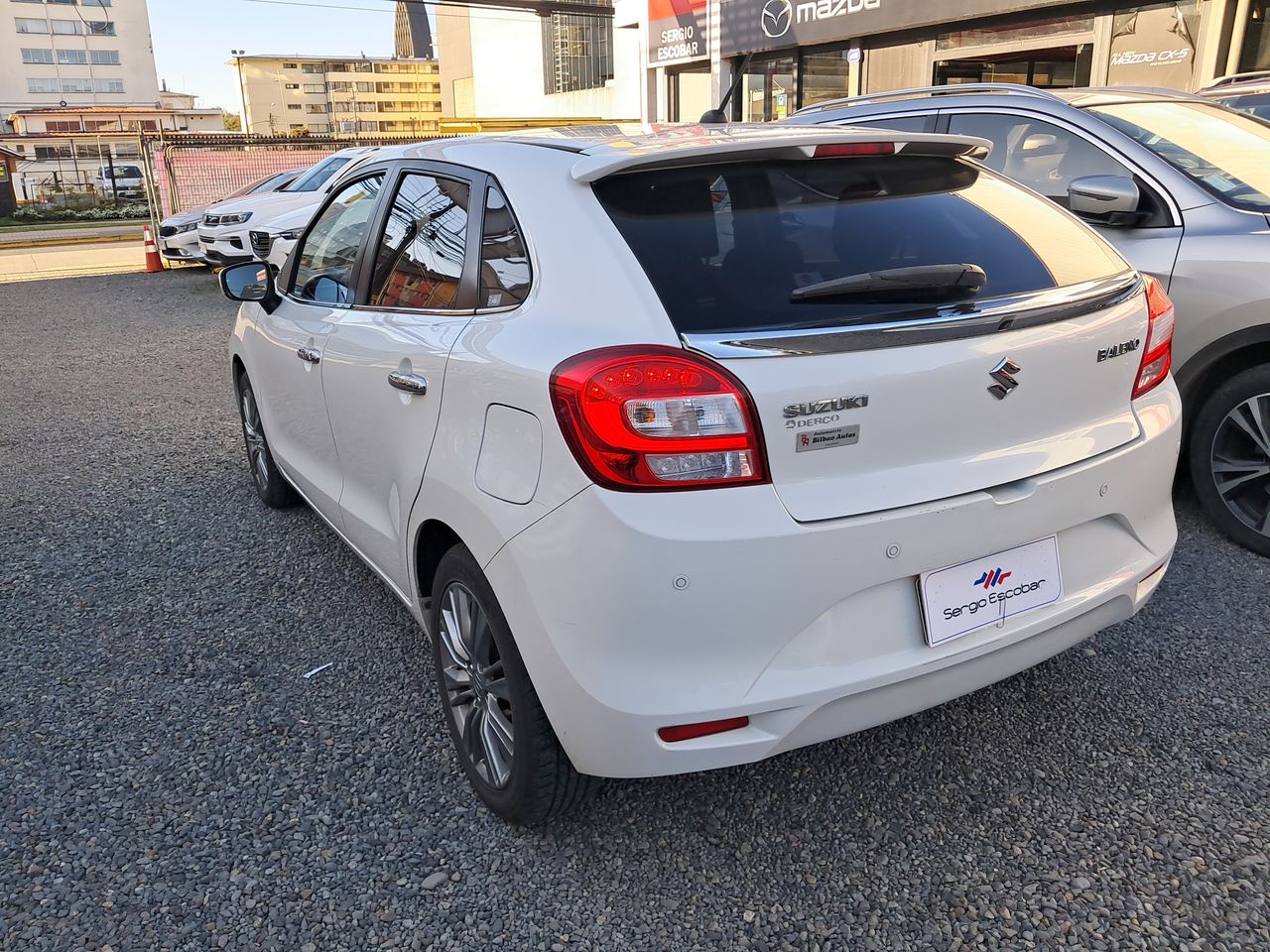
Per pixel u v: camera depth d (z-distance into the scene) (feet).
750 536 6.20
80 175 182.39
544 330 6.98
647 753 6.47
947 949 6.75
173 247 55.67
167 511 16.07
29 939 7.06
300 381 11.87
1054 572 7.46
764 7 53.67
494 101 141.49
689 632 6.29
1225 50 34.81
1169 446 8.20
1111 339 7.66
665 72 66.03
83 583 13.26
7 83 362.12
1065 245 8.32
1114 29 38.09
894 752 8.91
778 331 6.42
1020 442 7.18
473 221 8.45
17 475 18.34
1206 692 9.56
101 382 26.78
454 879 7.59
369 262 10.40
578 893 7.39
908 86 47.24
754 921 7.06
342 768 9.03
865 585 6.57
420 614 9.21
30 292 49.32
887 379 6.50
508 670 7.29
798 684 6.47
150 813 8.45
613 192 7.33
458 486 7.54
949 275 6.84
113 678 10.75
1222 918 6.88
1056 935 6.82
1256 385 11.91
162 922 7.21
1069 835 7.77
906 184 8.17
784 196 7.54
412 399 8.49
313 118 532.32
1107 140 13.78
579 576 6.39
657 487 6.20
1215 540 12.82
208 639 11.59
